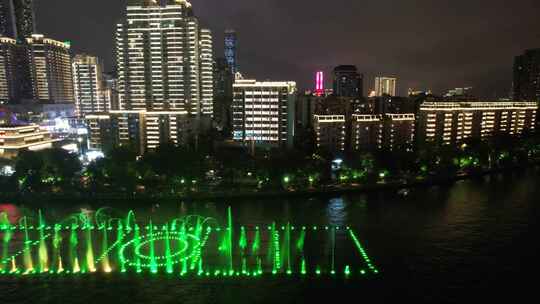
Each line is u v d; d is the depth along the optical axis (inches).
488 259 4566.9
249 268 4414.4
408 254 4722.0
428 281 4092.0
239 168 7691.9
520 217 6013.8
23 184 7209.6
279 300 3764.8
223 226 5728.3
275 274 4276.6
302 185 7598.4
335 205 6707.7
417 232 5418.3
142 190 7209.6
